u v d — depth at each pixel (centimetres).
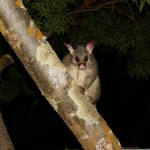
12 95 990
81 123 359
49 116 1342
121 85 1448
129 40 879
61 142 1334
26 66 357
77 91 358
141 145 1482
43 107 1256
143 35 907
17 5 350
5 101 990
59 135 1345
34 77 358
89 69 716
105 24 902
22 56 355
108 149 364
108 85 1447
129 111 1498
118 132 1488
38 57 353
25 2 720
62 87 355
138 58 961
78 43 904
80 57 713
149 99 1480
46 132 1361
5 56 748
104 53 1133
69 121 362
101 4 955
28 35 352
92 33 886
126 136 1483
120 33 873
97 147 364
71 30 977
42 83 356
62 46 965
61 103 357
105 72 1353
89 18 951
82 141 366
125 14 955
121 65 1287
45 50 354
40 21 771
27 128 1355
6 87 973
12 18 347
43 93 361
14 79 974
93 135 362
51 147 1348
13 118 1330
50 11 730
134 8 969
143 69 969
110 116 1486
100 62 1260
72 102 356
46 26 741
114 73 1359
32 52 353
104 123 366
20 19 350
